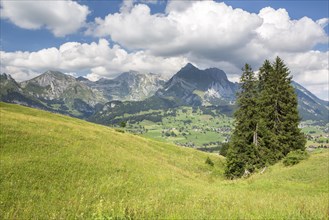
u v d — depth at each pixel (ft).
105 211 39.91
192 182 108.06
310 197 62.13
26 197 53.31
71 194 59.93
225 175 161.68
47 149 91.86
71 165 80.79
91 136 137.49
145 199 61.93
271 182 93.50
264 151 149.18
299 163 124.06
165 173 110.73
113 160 102.83
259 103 154.40
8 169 64.85
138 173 94.63
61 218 41.42
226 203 50.75
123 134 205.36
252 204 49.11
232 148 155.53
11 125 106.32
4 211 44.91
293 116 151.53
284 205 46.78
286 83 155.43
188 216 38.19
